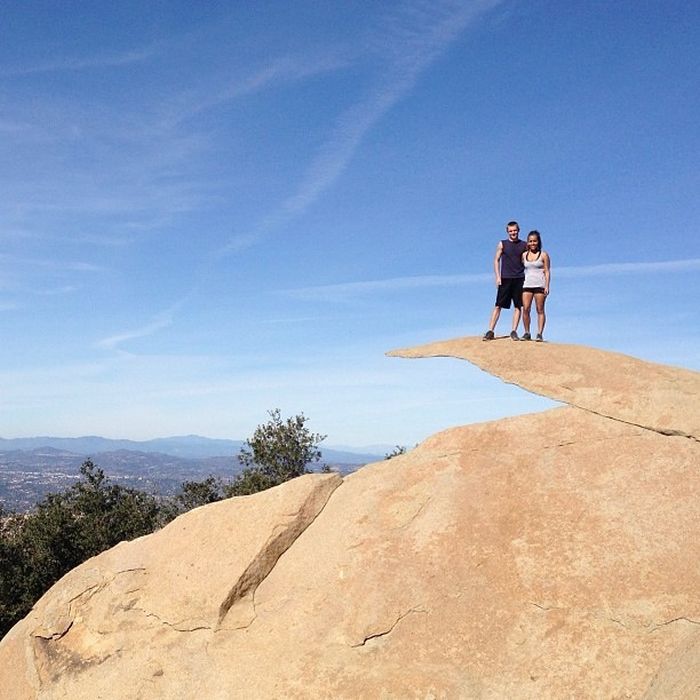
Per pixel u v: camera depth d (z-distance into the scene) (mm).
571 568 8492
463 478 9719
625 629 7930
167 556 10375
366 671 8250
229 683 8625
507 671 7930
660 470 9086
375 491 10031
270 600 9422
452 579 8750
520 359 10773
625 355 10789
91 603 10281
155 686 8953
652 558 8344
